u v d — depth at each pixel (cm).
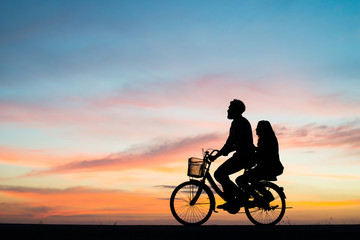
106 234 605
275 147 782
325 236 607
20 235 596
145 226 652
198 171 798
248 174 790
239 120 782
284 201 801
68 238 599
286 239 604
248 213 802
